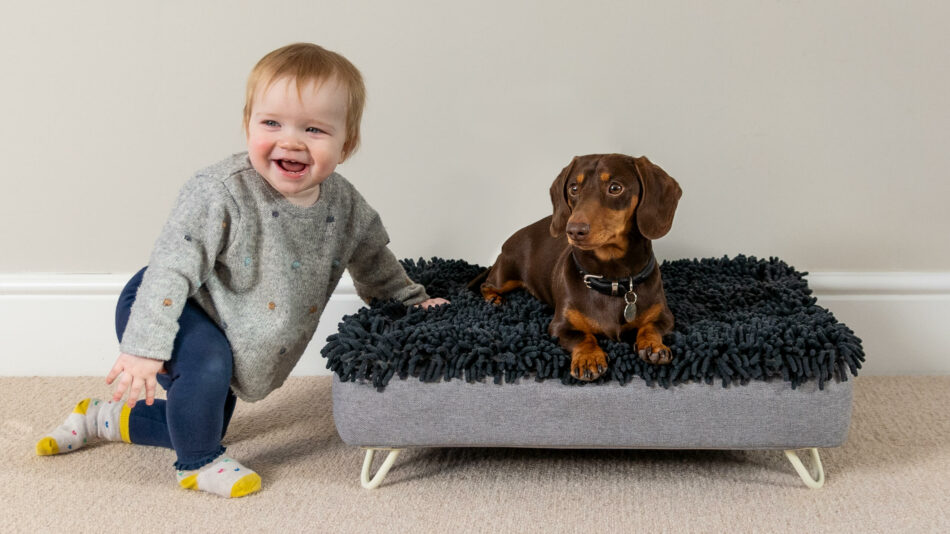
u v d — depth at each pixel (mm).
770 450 1960
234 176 1824
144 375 1713
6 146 2525
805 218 2523
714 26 2420
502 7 2432
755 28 2414
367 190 2562
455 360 1781
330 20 2455
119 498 1804
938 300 2496
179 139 2525
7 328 2588
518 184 2541
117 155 2533
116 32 2461
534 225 2340
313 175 1804
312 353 2602
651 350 1757
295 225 1868
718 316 2115
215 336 1837
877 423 2146
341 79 1802
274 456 2021
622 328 1904
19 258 2596
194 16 2453
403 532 1653
